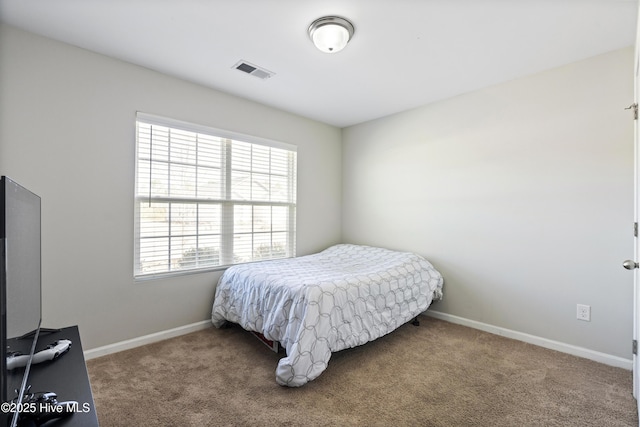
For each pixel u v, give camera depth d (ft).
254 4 5.53
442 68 7.94
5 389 2.21
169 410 5.37
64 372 3.71
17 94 6.31
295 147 11.61
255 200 10.51
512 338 8.57
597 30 6.23
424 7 5.57
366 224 12.47
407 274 8.94
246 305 8.07
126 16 5.90
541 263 8.09
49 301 6.70
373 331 7.45
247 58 7.50
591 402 5.64
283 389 6.03
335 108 10.96
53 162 6.73
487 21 5.97
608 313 7.11
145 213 8.14
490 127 9.02
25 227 3.20
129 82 7.74
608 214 7.11
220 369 6.79
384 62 7.63
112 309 7.55
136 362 7.06
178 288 8.68
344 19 5.92
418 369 6.85
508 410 5.43
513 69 7.97
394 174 11.50
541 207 8.09
